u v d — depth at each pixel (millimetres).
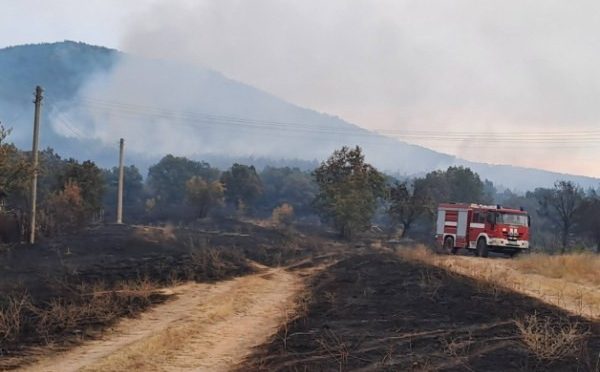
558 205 53750
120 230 38375
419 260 23797
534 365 8422
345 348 10008
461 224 33781
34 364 9766
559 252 32281
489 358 8852
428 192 63156
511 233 31781
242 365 9648
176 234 39156
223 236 41344
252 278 22234
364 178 54406
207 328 12875
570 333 9250
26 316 13266
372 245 46219
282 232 52719
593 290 16359
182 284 19672
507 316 12133
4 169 20188
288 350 10250
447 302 14117
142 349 10555
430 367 8477
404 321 12266
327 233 56938
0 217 32500
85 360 10062
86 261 25641
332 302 15289
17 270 22406
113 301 15477
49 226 36719
